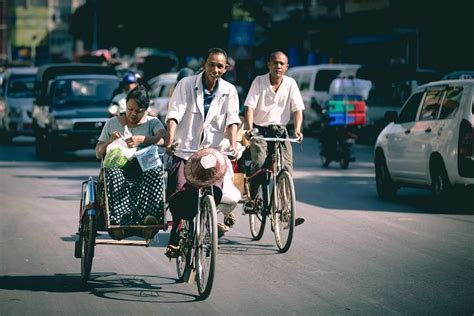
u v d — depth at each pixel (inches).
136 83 780.6
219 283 425.7
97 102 1162.6
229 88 434.0
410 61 1797.5
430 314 366.3
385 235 566.9
